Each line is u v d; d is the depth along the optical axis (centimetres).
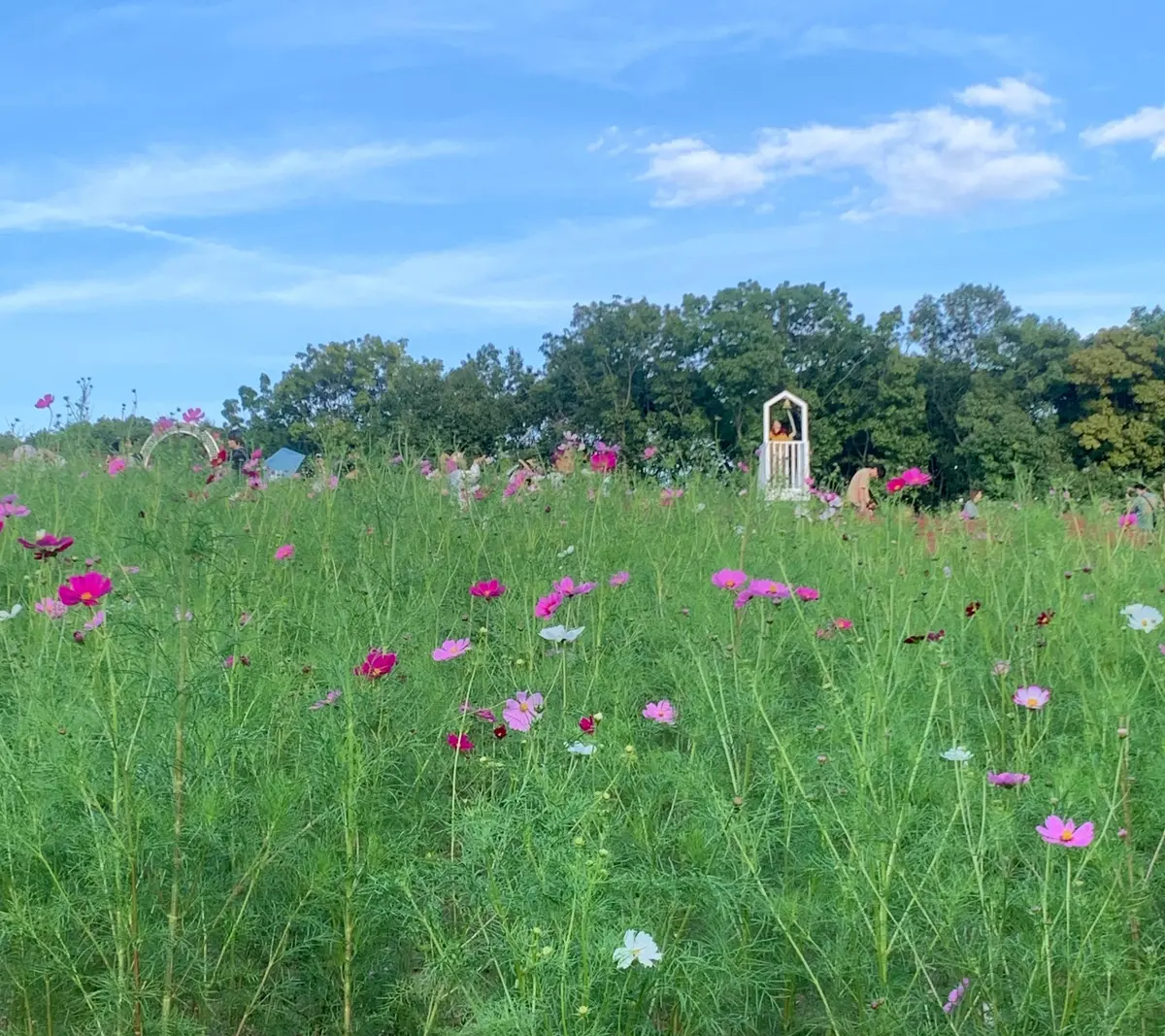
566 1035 183
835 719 277
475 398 4138
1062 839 213
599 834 219
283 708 288
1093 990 212
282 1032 227
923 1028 212
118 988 200
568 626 396
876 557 523
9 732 269
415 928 222
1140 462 3834
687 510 630
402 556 471
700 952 218
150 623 244
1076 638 410
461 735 267
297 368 3238
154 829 225
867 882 224
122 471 627
